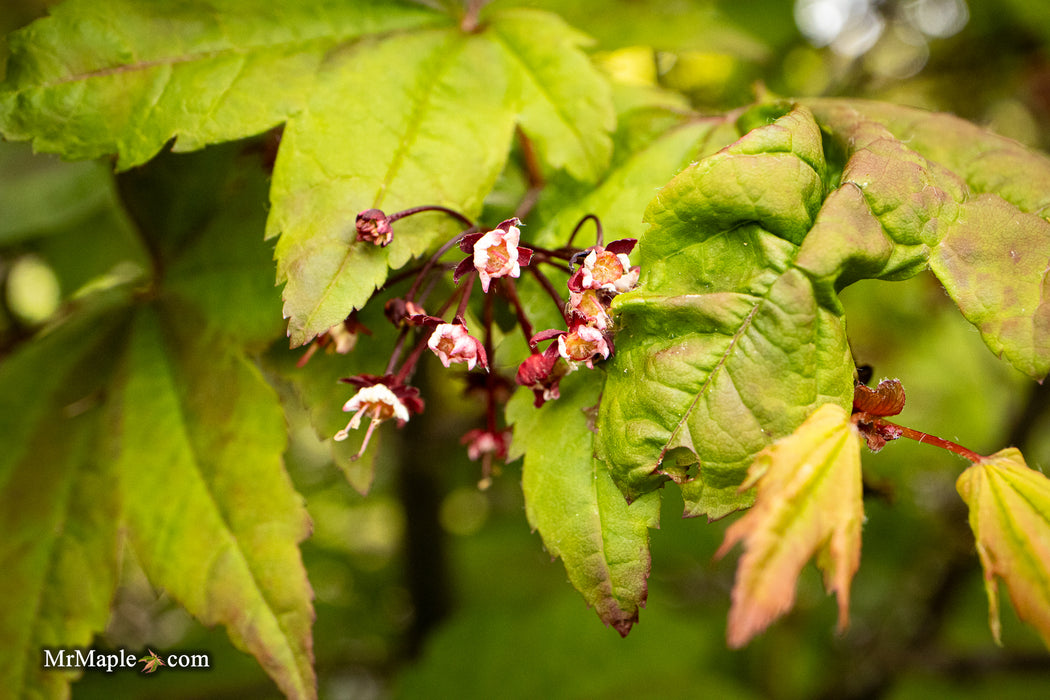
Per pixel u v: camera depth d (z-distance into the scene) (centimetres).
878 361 33
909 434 15
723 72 27
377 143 16
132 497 18
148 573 17
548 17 18
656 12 21
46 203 22
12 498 18
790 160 15
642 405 15
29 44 16
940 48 30
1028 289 15
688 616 36
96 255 24
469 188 16
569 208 17
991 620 14
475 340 15
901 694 34
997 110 32
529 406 16
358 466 17
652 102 18
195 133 16
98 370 19
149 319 19
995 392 37
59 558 18
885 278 15
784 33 26
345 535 43
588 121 17
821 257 14
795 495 14
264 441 17
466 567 38
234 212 18
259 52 17
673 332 15
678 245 15
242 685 28
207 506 17
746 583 13
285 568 17
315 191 16
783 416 14
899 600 35
